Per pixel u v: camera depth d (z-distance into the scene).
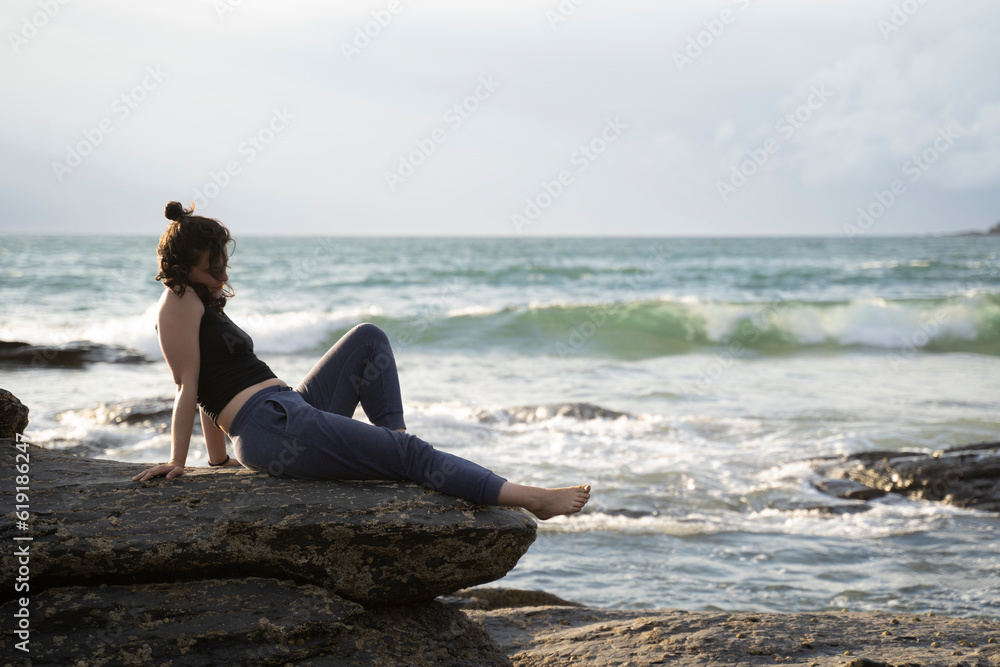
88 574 2.75
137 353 14.81
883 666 3.13
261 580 2.90
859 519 6.69
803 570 5.55
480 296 27.45
